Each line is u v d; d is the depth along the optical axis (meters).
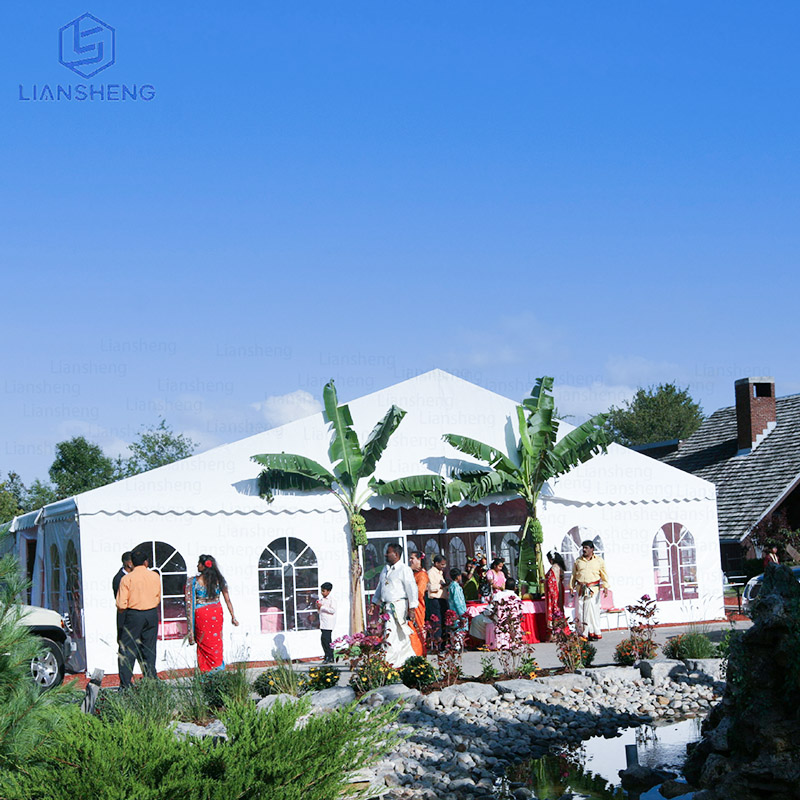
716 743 8.34
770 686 7.59
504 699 11.99
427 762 9.63
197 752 4.81
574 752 10.09
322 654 18.89
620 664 14.43
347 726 5.02
